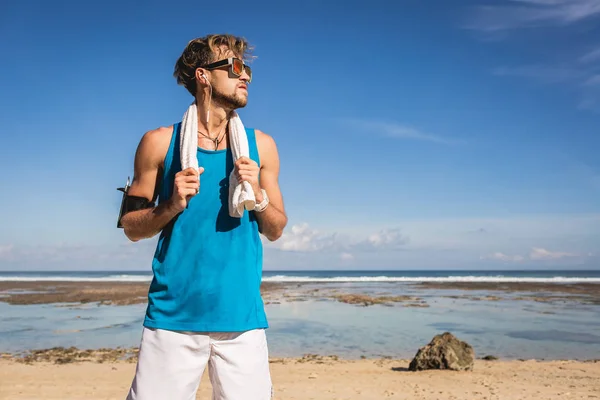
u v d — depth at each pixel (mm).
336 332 16516
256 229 2525
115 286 46062
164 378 2268
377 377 9281
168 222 2377
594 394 7715
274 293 37250
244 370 2332
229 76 2424
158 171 2514
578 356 12859
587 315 21875
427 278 80812
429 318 20438
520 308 25172
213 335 2312
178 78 2588
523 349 13836
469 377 9258
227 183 2434
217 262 2336
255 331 2391
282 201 2688
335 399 7391
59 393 7512
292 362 11328
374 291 40406
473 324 18656
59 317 20578
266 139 2668
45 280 69688
